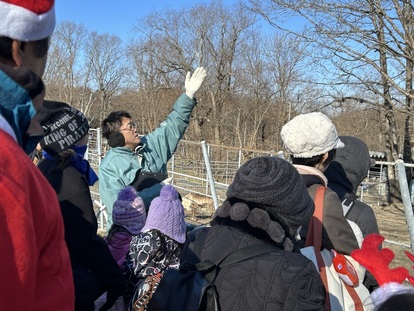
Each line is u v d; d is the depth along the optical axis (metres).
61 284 1.11
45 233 1.05
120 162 3.98
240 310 1.61
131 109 45.38
